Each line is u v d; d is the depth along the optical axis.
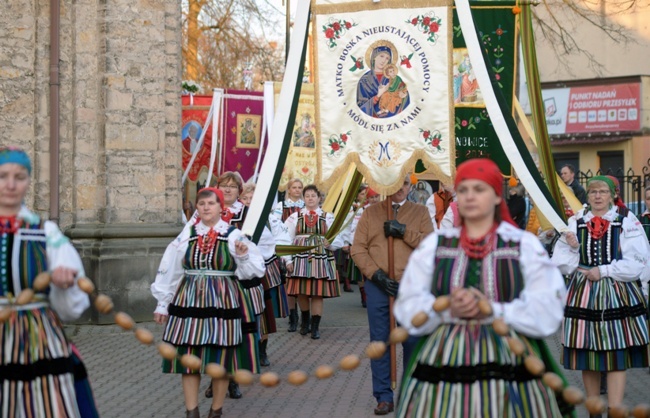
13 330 4.66
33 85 12.12
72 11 12.31
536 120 8.19
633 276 7.11
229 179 8.88
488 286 4.41
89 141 12.36
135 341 11.29
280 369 9.78
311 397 8.30
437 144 7.25
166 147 12.74
